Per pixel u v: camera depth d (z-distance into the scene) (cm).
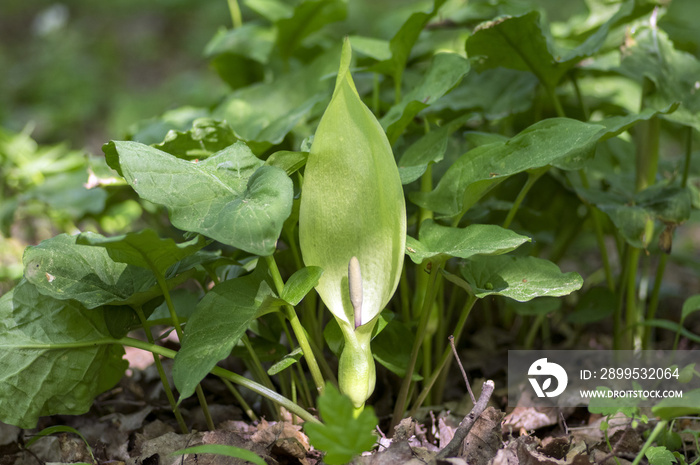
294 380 96
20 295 90
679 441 93
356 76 115
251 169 86
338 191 86
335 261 87
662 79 101
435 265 88
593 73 110
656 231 108
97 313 90
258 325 94
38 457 93
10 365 89
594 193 101
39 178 134
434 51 117
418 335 90
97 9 394
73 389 90
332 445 79
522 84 110
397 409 93
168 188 84
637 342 108
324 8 115
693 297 98
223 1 376
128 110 269
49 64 328
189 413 100
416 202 92
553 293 86
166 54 355
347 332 86
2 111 266
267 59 122
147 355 111
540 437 97
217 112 107
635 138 104
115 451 94
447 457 85
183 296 98
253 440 90
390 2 310
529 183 94
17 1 406
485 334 112
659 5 105
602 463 90
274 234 81
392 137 97
